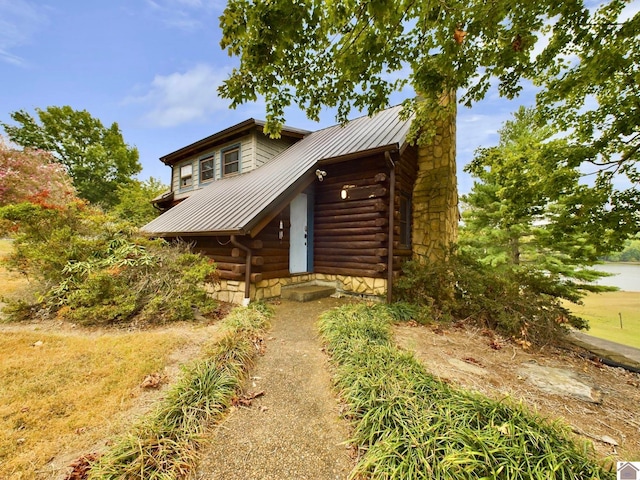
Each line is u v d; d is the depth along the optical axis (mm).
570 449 1609
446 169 6715
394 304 5238
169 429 1812
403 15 3234
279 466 1658
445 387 2230
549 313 4328
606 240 5266
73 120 20641
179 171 11750
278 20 2697
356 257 6234
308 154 7047
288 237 6242
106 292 4059
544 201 6336
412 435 1695
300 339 3686
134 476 1477
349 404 2160
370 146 5672
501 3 3131
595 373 3191
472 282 4957
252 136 8906
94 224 4930
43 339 3346
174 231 6004
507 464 1466
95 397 2258
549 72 4727
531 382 2768
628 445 1870
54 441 1772
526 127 11742
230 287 5562
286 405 2258
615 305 12312
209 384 2309
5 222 4391
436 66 3875
